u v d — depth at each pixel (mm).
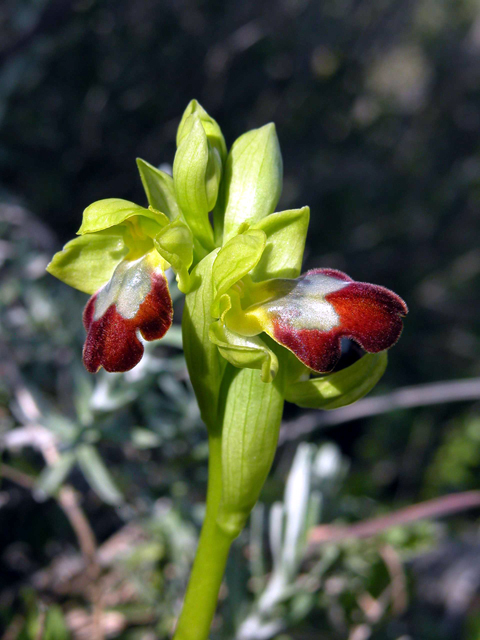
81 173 240
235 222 70
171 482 128
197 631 72
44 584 124
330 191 307
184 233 62
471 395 152
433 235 338
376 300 63
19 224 155
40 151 229
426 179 366
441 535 170
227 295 62
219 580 71
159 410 131
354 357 69
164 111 255
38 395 121
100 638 110
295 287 66
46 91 228
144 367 112
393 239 323
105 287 70
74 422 117
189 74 258
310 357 62
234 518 69
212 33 261
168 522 121
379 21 335
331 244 302
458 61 406
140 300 66
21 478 120
